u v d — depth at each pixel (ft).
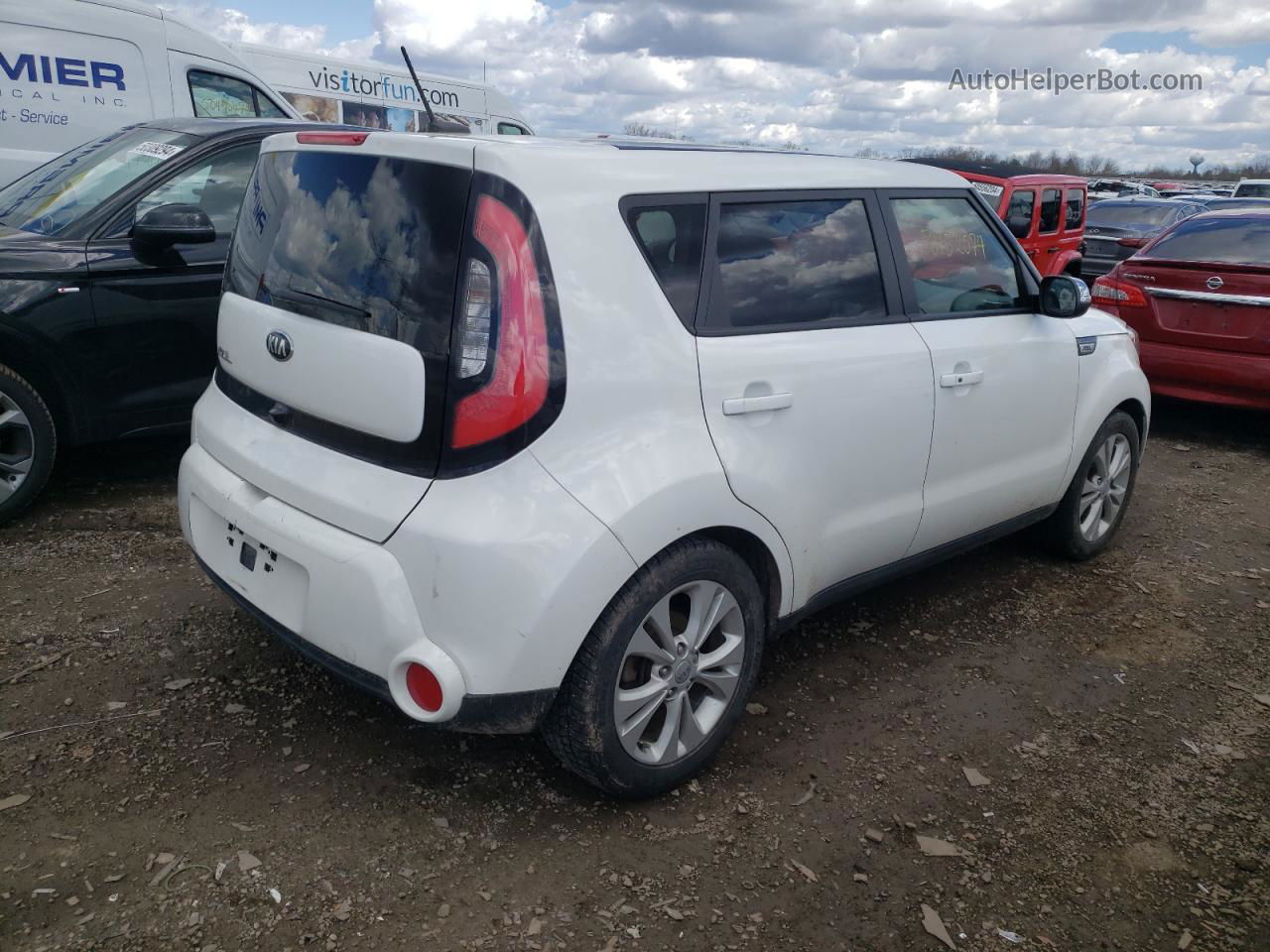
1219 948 8.18
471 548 7.72
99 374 15.35
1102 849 9.29
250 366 9.64
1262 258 23.21
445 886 8.22
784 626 10.53
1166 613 14.46
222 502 9.45
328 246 8.82
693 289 9.26
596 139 9.64
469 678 7.91
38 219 16.02
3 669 10.89
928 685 12.05
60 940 7.37
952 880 8.76
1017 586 15.08
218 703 10.55
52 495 16.25
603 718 8.61
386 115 44.24
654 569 8.69
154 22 26.71
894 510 11.48
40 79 24.98
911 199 11.98
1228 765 10.78
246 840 8.55
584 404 8.17
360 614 8.12
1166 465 22.24
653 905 8.19
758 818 9.37
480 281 7.85
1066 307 13.14
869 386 10.69
